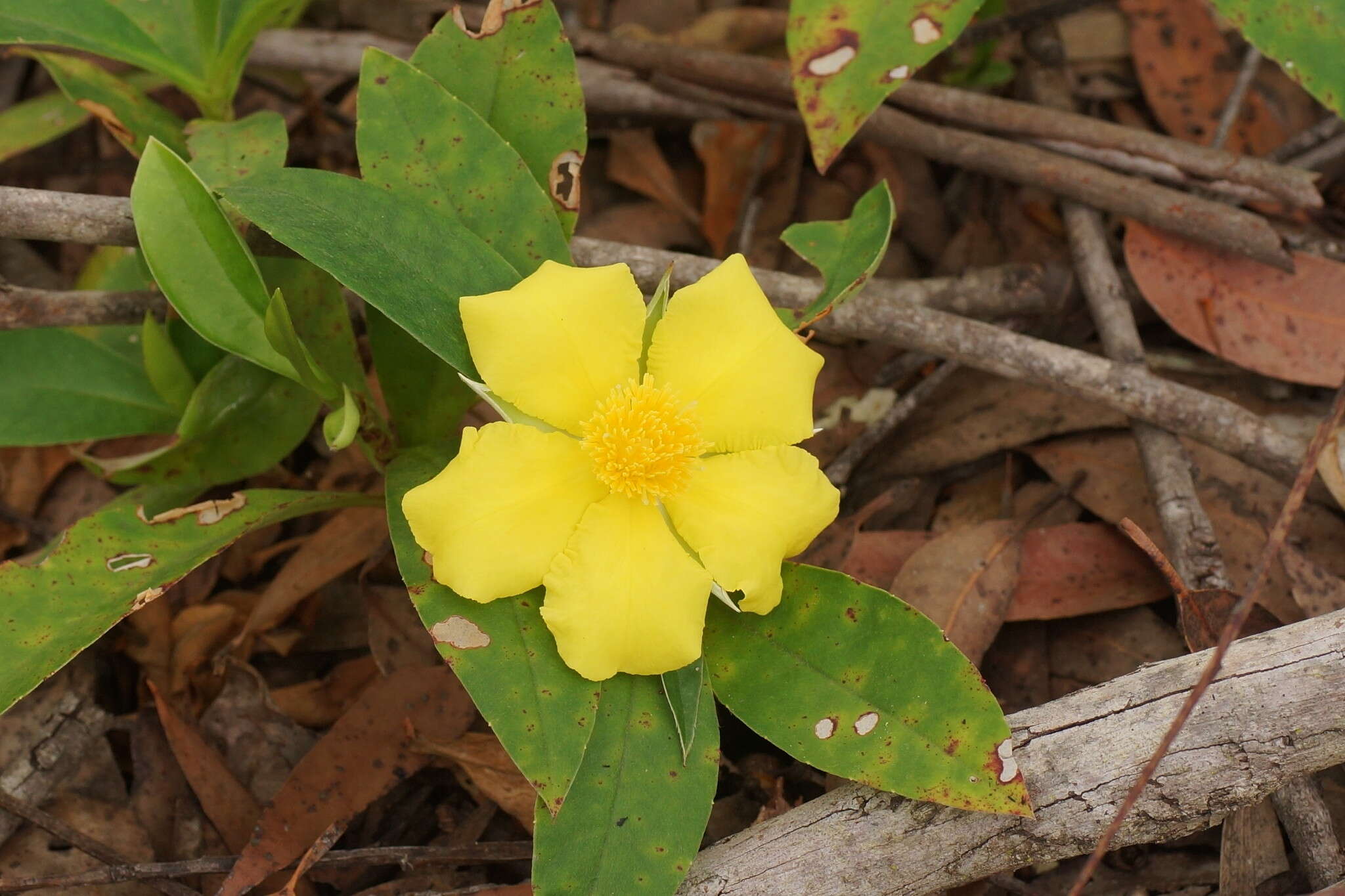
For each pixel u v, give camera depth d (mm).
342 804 467
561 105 467
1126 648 493
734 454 444
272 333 442
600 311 438
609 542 435
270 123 475
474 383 433
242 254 446
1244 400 523
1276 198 508
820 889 438
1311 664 438
